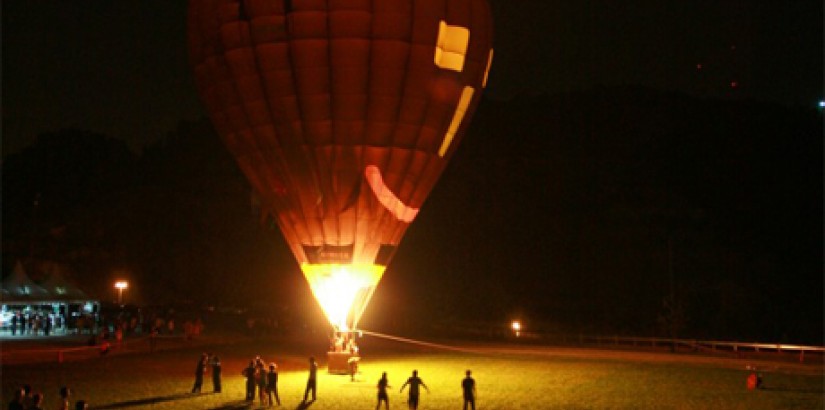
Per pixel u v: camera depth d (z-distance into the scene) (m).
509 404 22.22
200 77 25.89
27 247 70.88
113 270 75.31
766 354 41.12
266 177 25.69
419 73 24.47
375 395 23.52
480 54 25.77
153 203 84.00
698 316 70.19
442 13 24.58
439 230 88.75
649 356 39.44
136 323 49.31
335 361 28.22
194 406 20.98
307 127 24.47
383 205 25.31
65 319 48.94
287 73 24.12
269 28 23.97
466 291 80.31
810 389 25.81
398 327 64.31
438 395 23.89
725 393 24.77
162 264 80.00
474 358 38.09
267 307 73.31
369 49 23.89
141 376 27.20
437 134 25.59
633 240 83.31
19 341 38.69
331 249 25.42
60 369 28.67
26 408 14.95
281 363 33.81
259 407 20.98
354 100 24.25
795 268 80.56
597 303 76.50
